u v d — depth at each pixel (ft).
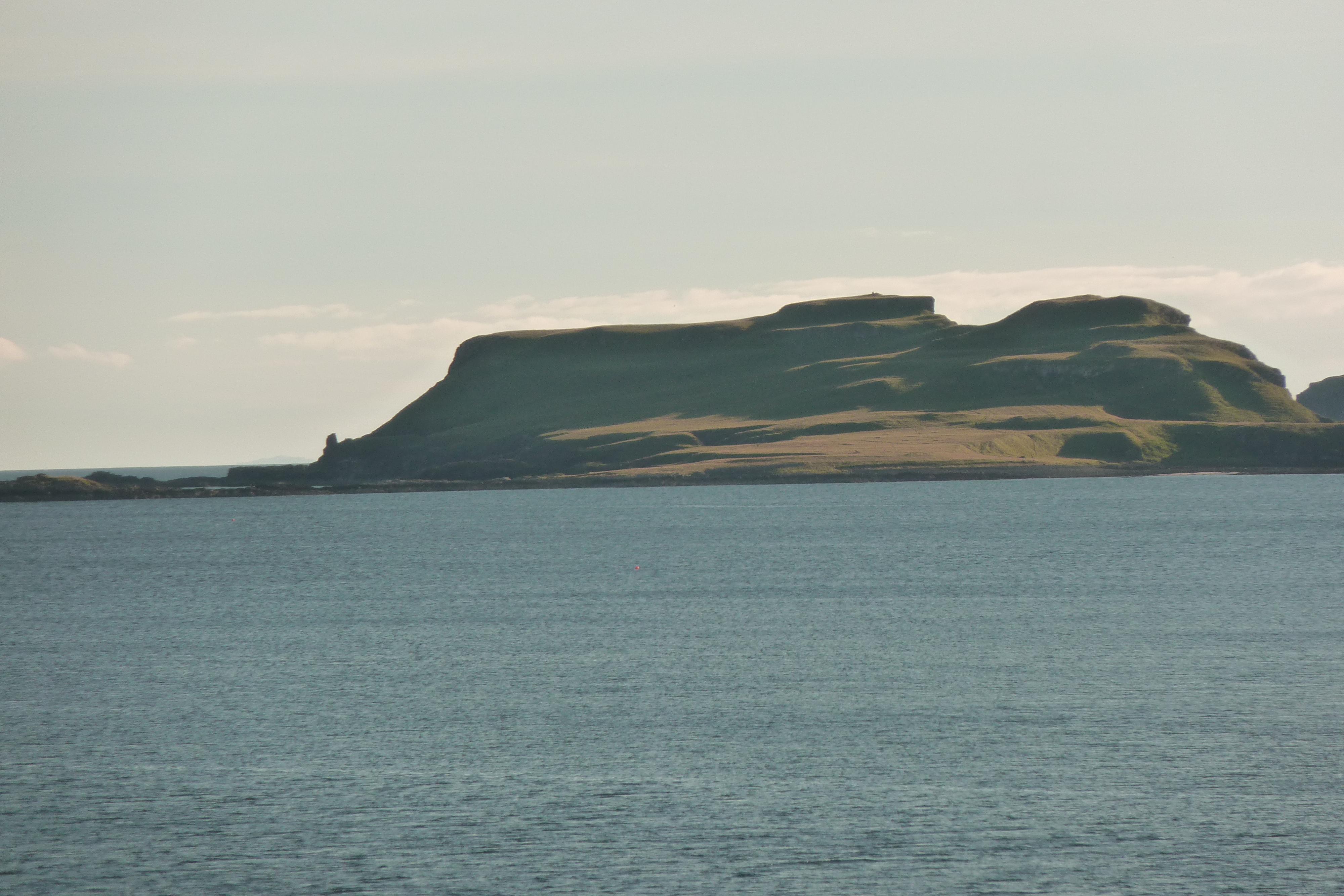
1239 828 358.84
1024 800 384.68
